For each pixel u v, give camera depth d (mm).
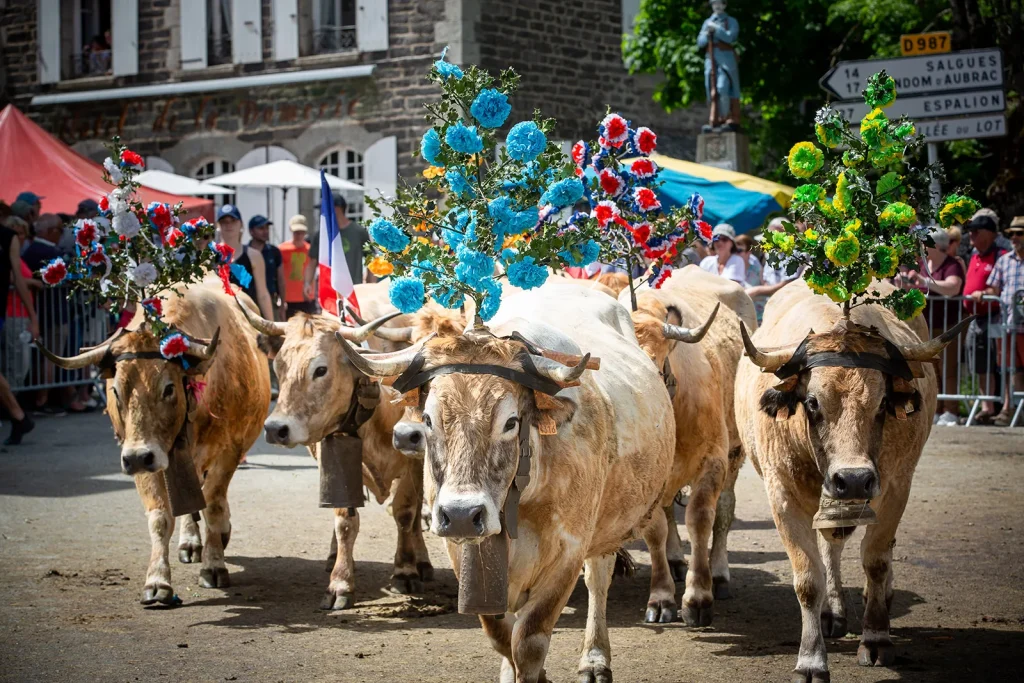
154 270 7328
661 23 24938
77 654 6121
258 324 7453
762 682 5664
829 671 5688
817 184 6289
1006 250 13828
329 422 7145
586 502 4910
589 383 5188
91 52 25203
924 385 6262
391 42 22172
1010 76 17062
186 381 7148
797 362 5676
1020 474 10664
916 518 9102
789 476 5836
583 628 6684
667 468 5977
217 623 6746
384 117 22281
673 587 6941
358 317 7730
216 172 24031
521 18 22469
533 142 4988
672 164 18266
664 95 25156
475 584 4523
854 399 5508
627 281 8023
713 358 7648
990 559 7879
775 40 26438
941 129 12828
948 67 12742
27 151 18062
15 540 8625
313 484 10906
